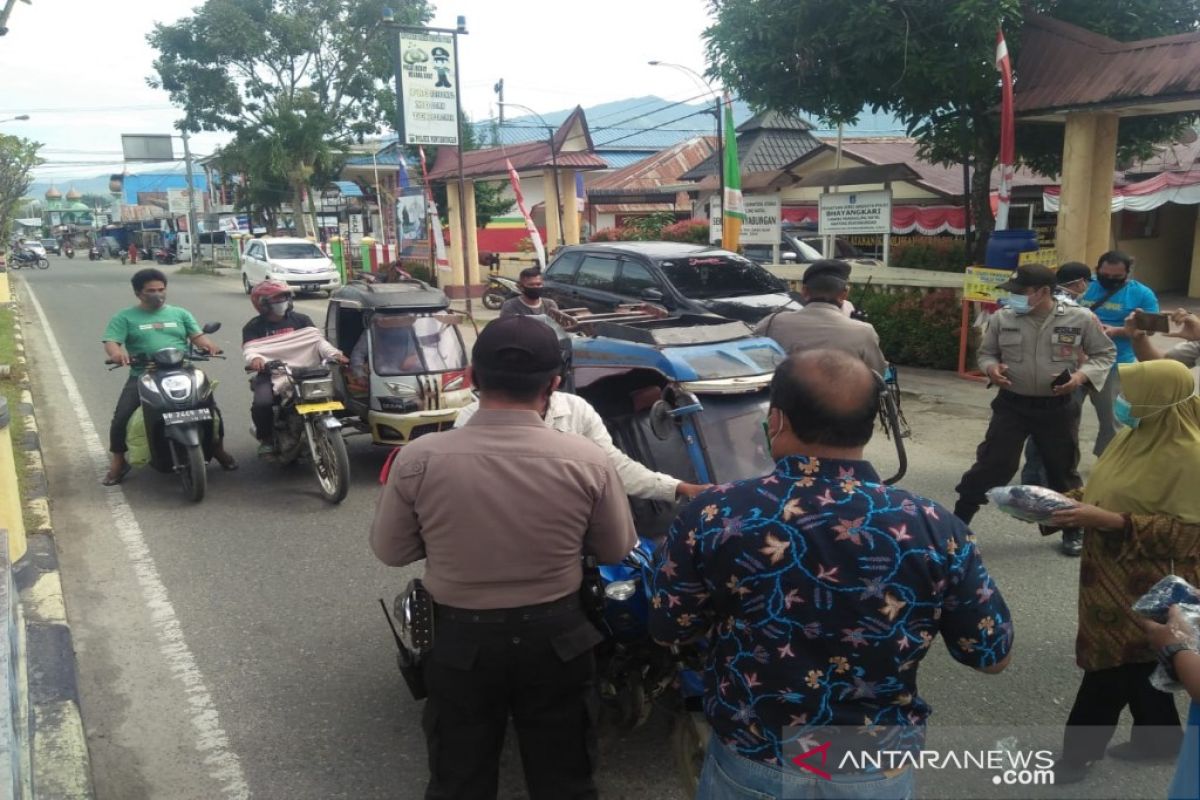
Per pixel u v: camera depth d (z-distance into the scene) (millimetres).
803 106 12047
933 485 6922
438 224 21531
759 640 1876
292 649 4535
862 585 1809
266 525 6316
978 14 10039
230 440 8656
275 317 7258
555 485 2449
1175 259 20344
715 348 3850
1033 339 4949
